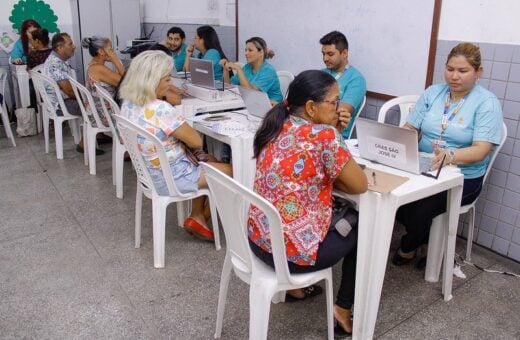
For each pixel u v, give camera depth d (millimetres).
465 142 2189
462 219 2723
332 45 2914
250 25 4203
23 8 5605
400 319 2025
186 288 2262
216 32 4637
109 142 4770
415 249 2408
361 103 3021
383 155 1927
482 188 2557
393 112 3051
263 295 1579
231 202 1529
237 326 1982
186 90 3490
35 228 2883
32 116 4945
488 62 2430
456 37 2566
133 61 2289
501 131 2145
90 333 1940
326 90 1540
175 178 2363
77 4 5602
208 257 2555
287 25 3771
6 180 3689
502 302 2152
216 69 4066
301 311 2076
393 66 2982
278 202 1550
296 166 1524
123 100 2387
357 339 1868
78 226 2916
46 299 2170
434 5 2633
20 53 5324
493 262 2508
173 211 3141
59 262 2494
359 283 1787
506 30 2326
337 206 1761
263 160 1600
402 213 2264
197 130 2715
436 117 2264
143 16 6211
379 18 2994
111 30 5859
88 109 3674
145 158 2301
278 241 1468
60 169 3949
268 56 3713
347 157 1537
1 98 4496
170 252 2604
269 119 1614
